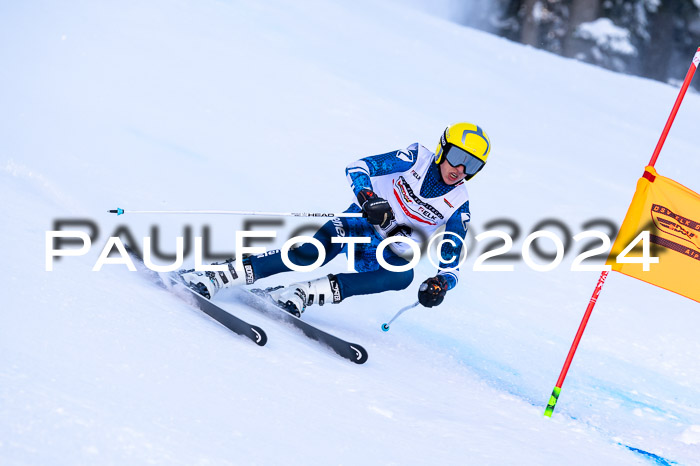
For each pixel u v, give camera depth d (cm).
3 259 767
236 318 827
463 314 1327
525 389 1042
